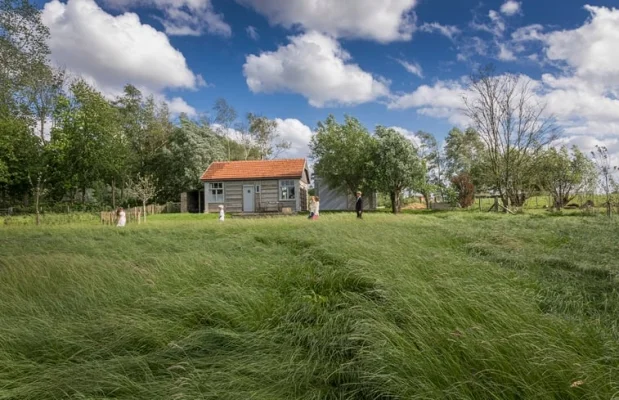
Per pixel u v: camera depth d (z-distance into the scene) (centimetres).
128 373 291
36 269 571
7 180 2695
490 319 331
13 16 1819
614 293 435
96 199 4003
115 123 3581
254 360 308
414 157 2989
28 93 2344
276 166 3372
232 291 443
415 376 259
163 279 514
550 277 522
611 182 2066
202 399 254
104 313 399
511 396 240
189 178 3897
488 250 716
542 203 3272
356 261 549
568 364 257
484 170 3544
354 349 315
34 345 338
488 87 2764
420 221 1371
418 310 353
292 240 878
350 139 3145
